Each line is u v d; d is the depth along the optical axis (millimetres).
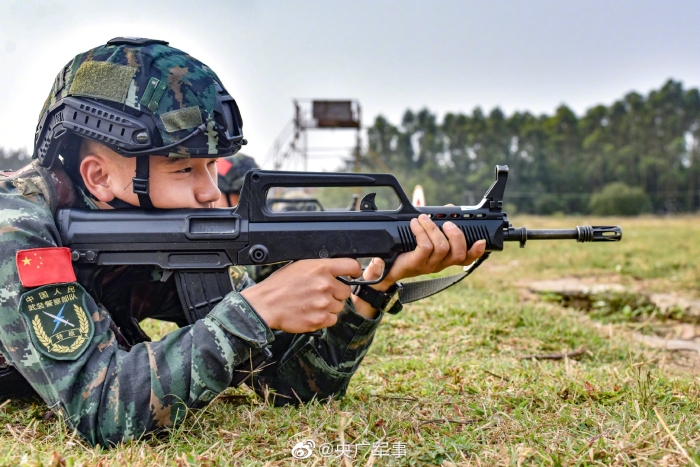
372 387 2516
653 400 2162
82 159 2010
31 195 1894
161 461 1628
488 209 1981
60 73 2018
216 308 1825
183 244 1907
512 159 59031
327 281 1861
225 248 1903
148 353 1808
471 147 61750
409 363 2914
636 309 5934
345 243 1914
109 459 1637
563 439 1779
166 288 2227
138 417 1742
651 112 68125
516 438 1801
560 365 3057
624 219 36125
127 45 1988
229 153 2035
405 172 58125
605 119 73062
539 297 6391
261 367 1939
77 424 1752
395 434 1851
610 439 1728
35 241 1803
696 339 4520
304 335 2184
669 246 12000
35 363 1750
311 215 1926
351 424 1885
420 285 2273
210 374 1768
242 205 1916
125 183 1955
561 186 57750
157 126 1902
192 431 1887
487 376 2633
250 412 1999
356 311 2176
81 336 1786
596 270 8594
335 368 2199
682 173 59656
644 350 3650
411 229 1919
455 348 3500
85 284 1933
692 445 1649
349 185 1938
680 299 6008
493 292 5980
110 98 1902
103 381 1755
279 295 1832
